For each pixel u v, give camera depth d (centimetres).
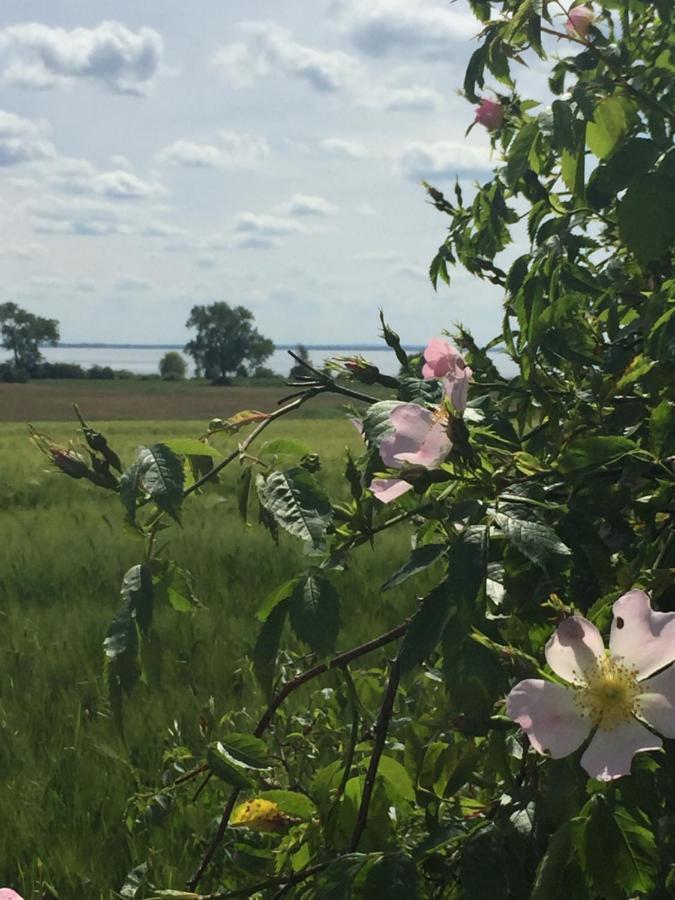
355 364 203
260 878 215
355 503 196
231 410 8275
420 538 219
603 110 197
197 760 329
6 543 1099
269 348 15888
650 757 152
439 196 280
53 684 600
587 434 206
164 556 949
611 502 178
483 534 148
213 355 15712
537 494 161
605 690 138
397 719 274
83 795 433
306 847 209
